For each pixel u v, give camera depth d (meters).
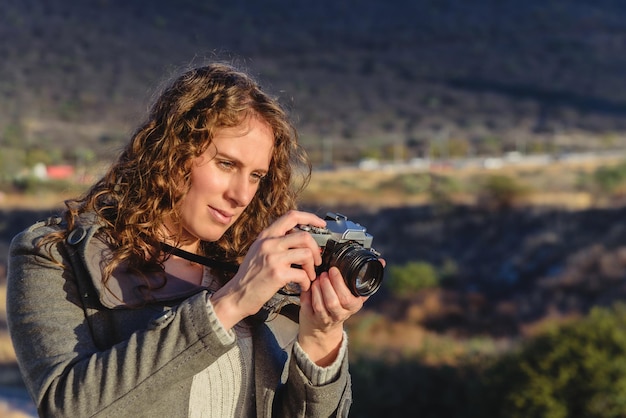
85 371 1.56
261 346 1.90
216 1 181.50
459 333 22.80
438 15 185.00
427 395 13.76
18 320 1.68
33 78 118.88
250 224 2.03
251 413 1.87
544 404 11.80
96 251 1.74
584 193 42.28
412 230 37.75
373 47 164.38
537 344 12.66
